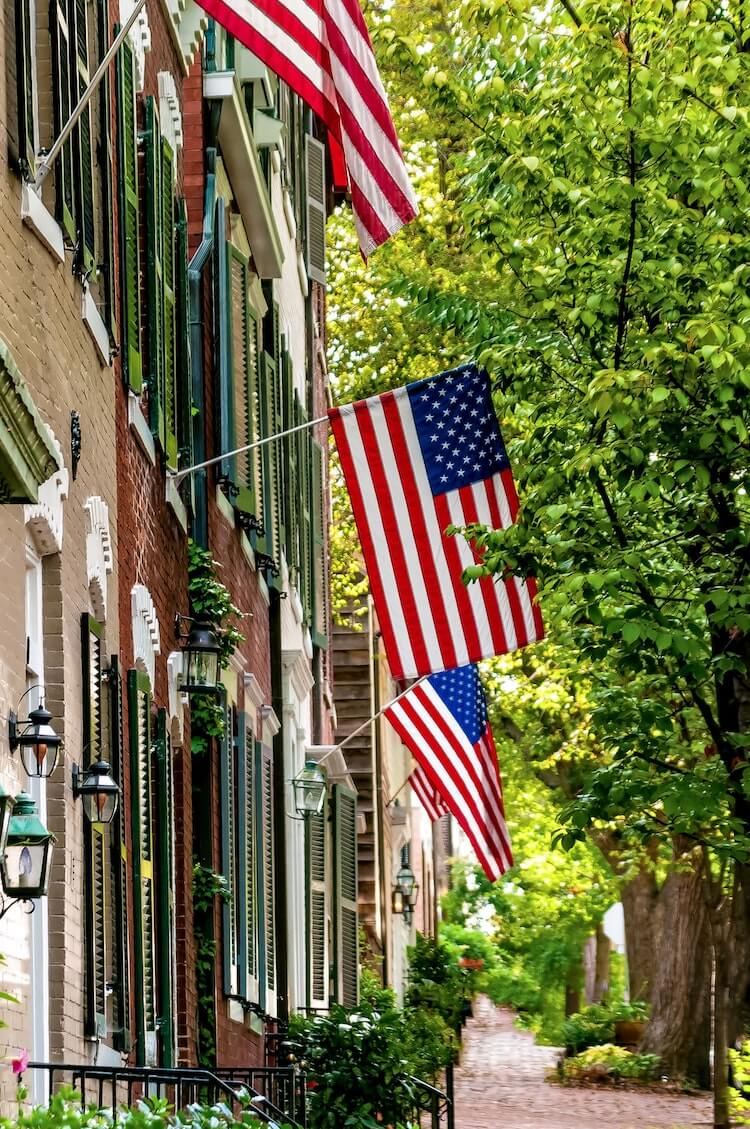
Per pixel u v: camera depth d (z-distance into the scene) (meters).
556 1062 71.62
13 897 13.10
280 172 42.03
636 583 23.72
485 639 24.11
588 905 75.50
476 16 24.19
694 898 61.28
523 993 96.00
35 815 13.01
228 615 27.86
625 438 22.95
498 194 24.22
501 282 27.00
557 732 54.78
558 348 24.11
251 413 33.62
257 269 37.22
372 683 61.88
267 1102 21.34
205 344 29.55
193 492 27.89
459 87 25.42
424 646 24.03
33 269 15.80
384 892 63.38
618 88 22.38
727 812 26.11
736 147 22.03
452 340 51.28
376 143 17.44
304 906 41.84
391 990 49.75
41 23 16.58
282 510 39.62
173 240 25.86
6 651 14.10
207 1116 15.36
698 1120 47.75
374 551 24.05
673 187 22.95
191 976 25.88
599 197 22.66
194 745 28.38
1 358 11.36
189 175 30.83
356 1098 32.28
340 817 47.31
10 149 14.90
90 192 18.44
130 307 21.56
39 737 14.12
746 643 25.38
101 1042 17.98
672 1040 61.62
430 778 32.16
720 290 21.62
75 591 17.31
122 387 21.25
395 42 26.25
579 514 24.27
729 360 20.59
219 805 29.33
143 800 21.58
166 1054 22.25
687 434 23.02
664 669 26.16
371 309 56.62
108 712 18.86
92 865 17.22
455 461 24.22
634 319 23.77
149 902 21.72
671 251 22.77
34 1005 15.72
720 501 24.88
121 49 21.56
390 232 17.48
